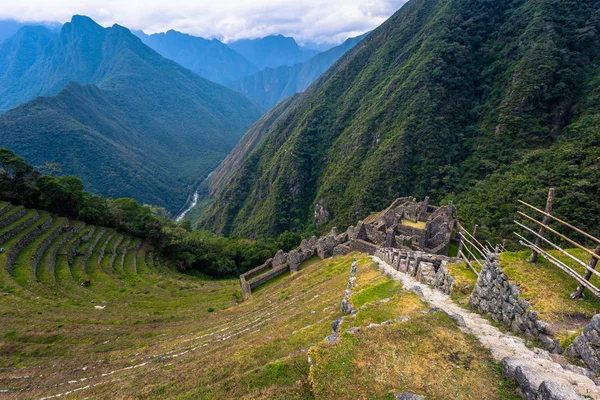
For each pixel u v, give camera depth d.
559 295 9.92
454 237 41.47
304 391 9.10
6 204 49.47
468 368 8.35
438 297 14.63
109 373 18.97
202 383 12.33
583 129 79.62
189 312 34.38
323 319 15.87
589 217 48.34
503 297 11.12
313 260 43.88
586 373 7.02
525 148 91.62
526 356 8.16
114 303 35.06
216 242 72.25
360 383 8.46
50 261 41.75
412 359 8.95
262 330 18.25
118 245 57.22
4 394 18.05
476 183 86.94
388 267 21.62
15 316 27.77
